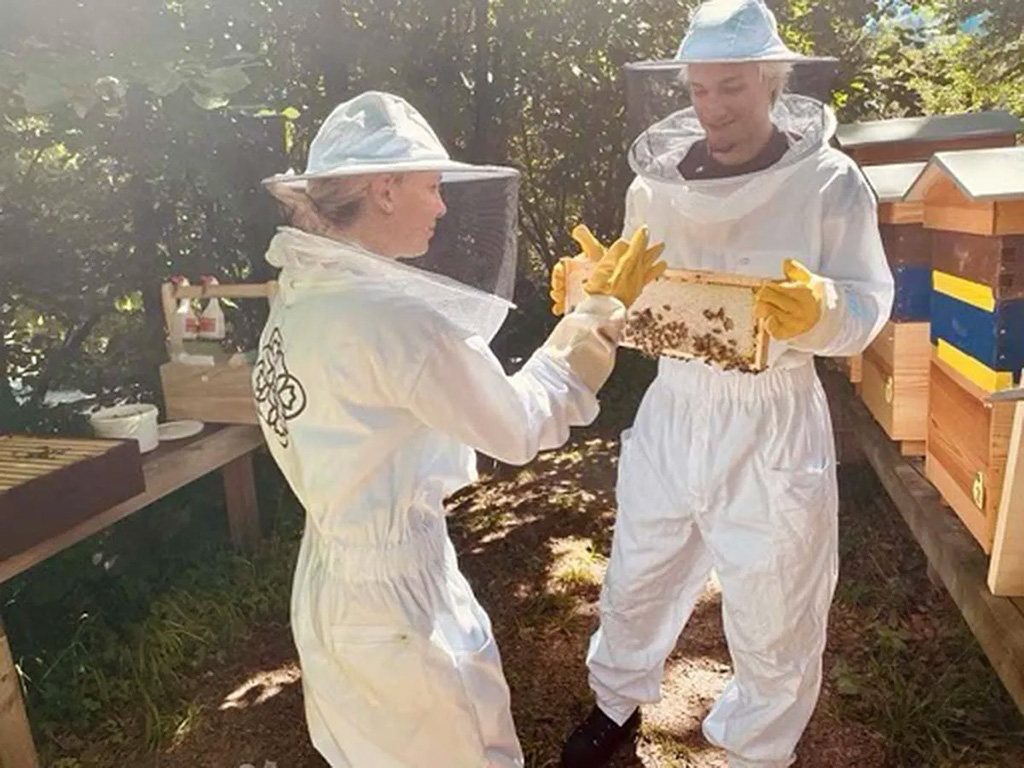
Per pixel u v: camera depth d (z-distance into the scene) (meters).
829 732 2.94
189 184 4.37
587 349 1.84
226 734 3.10
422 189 1.75
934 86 7.96
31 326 4.30
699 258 2.38
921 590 3.68
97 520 3.03
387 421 1.72
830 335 2.13
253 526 4.15
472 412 1.69
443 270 1.89
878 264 2.31
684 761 2.88
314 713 1.94
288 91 4.66
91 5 3.37
